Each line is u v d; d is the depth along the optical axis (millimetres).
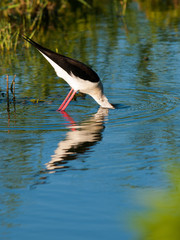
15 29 22297
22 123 9961
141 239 2197
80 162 7496
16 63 16641
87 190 6305
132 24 23422
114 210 5602
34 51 18766
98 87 11305
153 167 7164
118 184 6512
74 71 11078
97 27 22875
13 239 4949
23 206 5805
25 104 11703
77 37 20672
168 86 13164
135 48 18375
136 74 14602
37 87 13406
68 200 5969
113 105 11383
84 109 11289
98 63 16047
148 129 9352
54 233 5055
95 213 5539
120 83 13617
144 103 11609
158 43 19141
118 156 7746
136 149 8086
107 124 9789
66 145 8367
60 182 6652
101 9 27984
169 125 9609
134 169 7113
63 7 28172
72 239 4895
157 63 15945
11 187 6488
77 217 5434
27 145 8414
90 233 5023
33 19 24641
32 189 6383
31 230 5152
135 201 5836
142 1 30500
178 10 27016
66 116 10570
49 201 5961
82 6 29016
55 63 11172
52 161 7531
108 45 18953
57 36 20953
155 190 6176
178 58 16578
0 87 13406
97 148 8188
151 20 24359
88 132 9203
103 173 6977
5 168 7242
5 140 8711
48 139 8750
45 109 11242
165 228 2131
